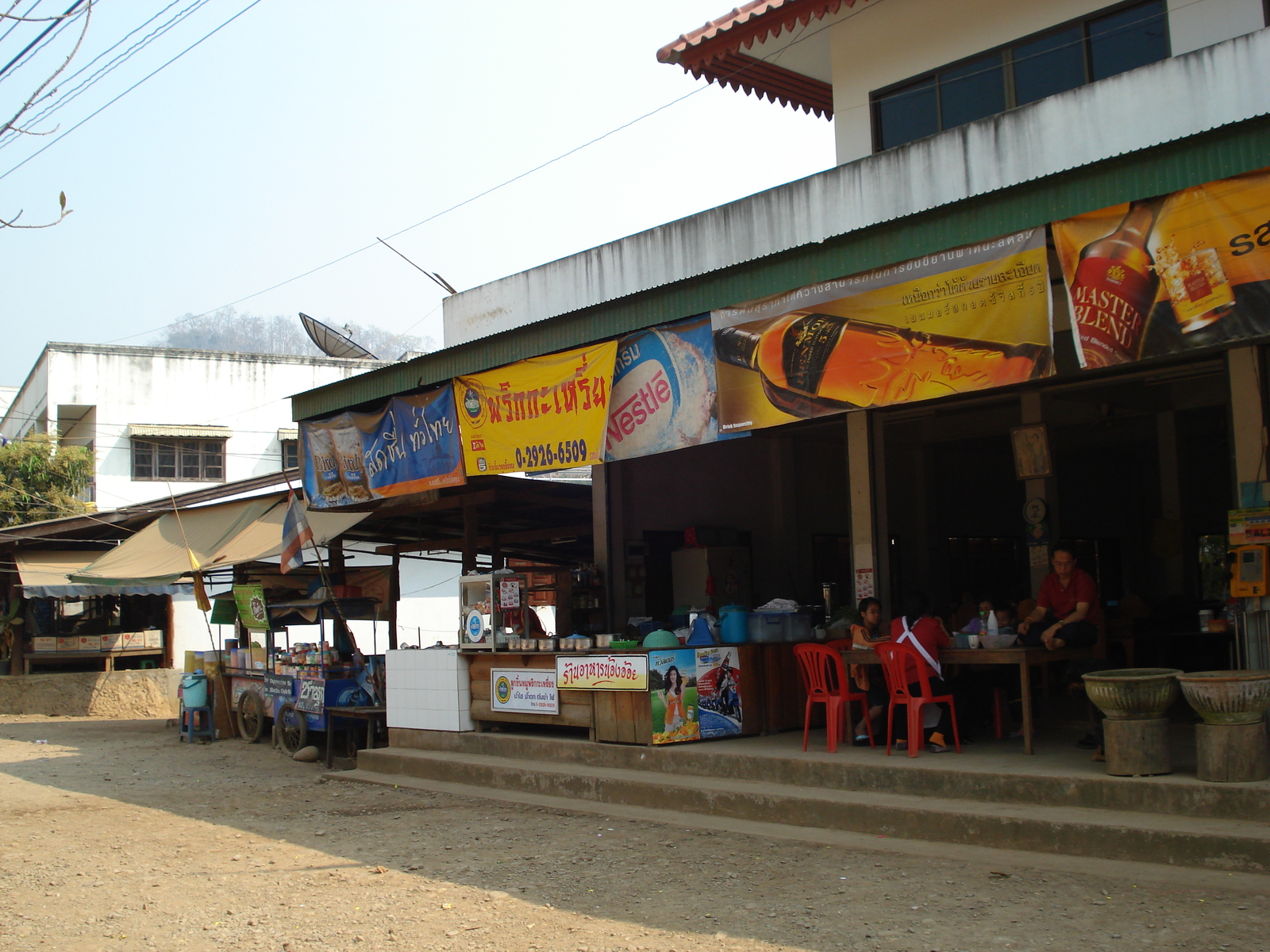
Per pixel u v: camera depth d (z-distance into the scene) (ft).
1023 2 37.96
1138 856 20.11
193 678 53.57
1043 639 26.53
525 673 35.17
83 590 64.59
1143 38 35.24
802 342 28.09
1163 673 22.49
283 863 25.05
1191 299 21.61
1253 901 17.47
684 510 45.98
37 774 43.19
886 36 41.60
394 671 40.04
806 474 49.29
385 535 56.70
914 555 48.47
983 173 37.17
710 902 19.86
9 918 20.92
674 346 31.37
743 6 42.65
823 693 28.81
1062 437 49.08
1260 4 32.86
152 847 27.66
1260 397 26.89
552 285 52.01
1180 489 43.73
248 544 52.31
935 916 18.13
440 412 38.27
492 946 17.98
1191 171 21.58
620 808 29.07
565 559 60.70
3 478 82.79
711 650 32.01
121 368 91.61
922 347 25.79
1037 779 23.02
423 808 31.53
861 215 40.32
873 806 24.13
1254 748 20.99
